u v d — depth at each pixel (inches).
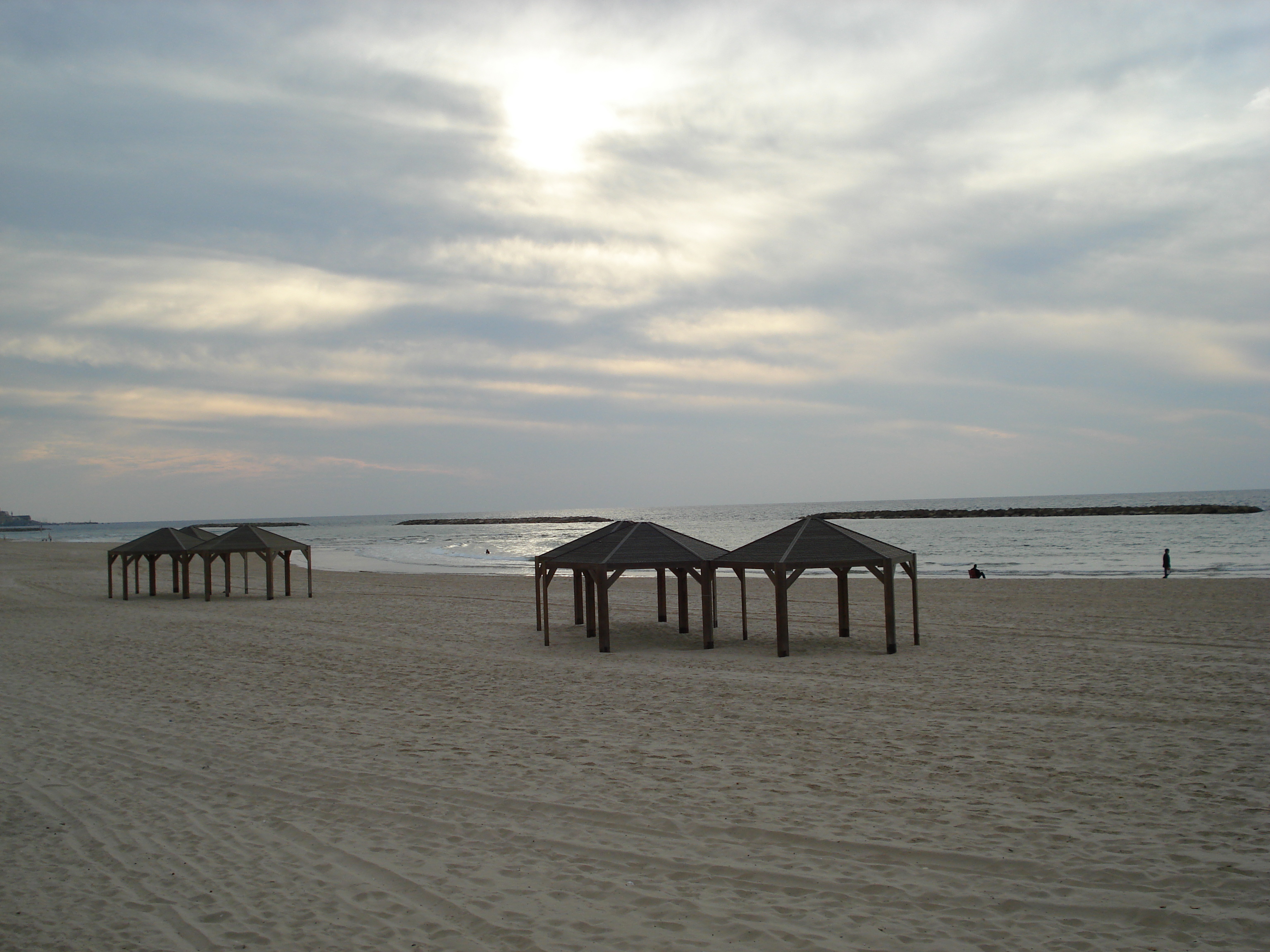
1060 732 346.6
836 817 248.7
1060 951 168.4
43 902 197.5
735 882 204.5
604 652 584.4
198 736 356.8
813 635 648.4
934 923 181.5
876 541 599.5
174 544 1029.8
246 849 230.7
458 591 1092.5
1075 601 832.3
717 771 299.0
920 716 379.2
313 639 655.8
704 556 600.7
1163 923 179.5
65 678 492.1
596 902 194.7
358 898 198.4
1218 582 998.4
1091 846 222.7
